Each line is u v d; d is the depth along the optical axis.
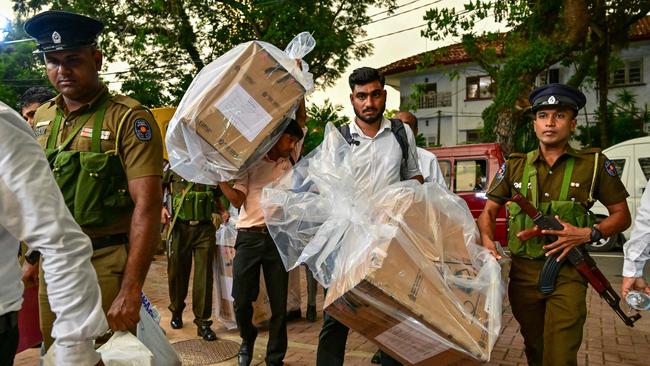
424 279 2.08
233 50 2.94
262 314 4.68
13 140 1.35
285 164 3.46
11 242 1.51
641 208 2.63
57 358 1.43
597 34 14.25
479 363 2.01
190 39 18.75
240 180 3.48
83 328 1.39
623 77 23.09
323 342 3.04
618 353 4.17
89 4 17.53
